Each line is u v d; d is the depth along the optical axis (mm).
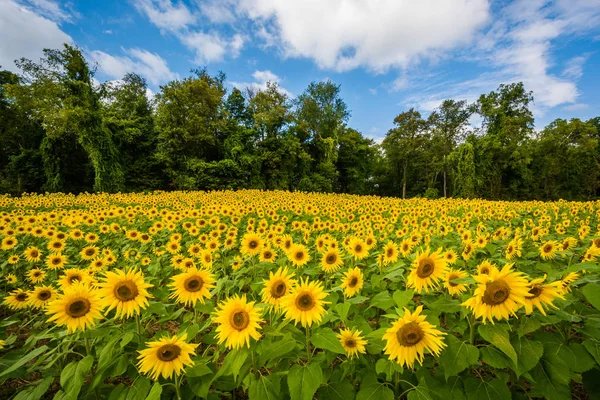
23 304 3336
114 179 31812
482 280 1857
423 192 59656
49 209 16188
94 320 2344
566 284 2223
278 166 43812
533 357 1813
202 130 40188
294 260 4195
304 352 2301
